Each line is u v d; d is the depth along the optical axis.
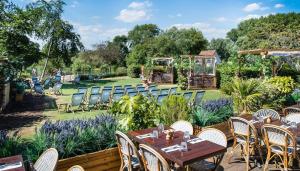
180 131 4.42
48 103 12.92
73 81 24.86
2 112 10.67
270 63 16.16
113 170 4.34
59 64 27.84
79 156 3.99
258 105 7.88
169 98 5.76
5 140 3.88
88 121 4.64
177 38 52.75
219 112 6.36
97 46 37.88
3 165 3.10
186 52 49.06
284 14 45.12
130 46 72.88
